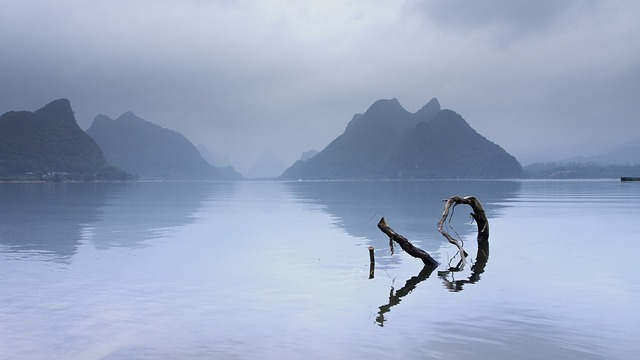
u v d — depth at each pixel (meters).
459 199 26.66
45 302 15.08
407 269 20.67
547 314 13.58
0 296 15.83
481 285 17.39
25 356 10.60
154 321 13.09
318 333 12.02
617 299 15.26
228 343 11.36
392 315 13.55
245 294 16.14
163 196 106.12
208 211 58.75
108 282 18.02
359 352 10.73
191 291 16.58
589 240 29.81
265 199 93.19
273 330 12.27
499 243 28.61
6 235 33.03
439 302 14.94
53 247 27.38
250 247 27.50
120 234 33.94
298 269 20.72
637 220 43.16
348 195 111.62
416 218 46.53
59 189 164.12
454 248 26.72
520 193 112.81
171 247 27.58
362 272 20.03
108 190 153.75
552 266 21.12
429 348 10.96
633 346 11.08
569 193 109.69
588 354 10.60
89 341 11.52
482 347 11.02
